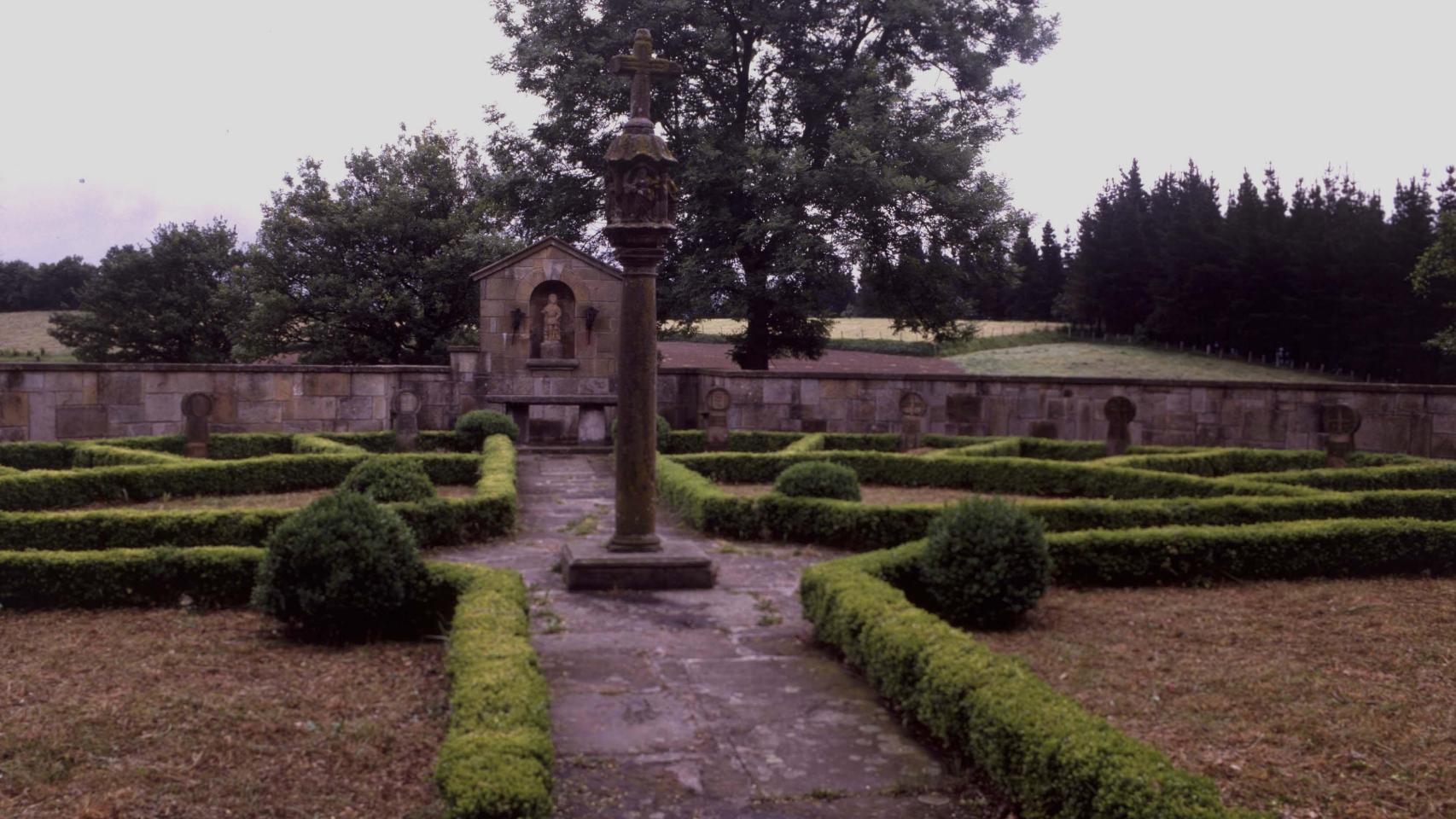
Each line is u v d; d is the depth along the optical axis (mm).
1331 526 8312
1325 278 49094
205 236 40188
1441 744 4590
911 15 24062
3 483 10297
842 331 54562
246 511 8656
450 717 4453
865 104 22891
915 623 5367
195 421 14148
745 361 27297
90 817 3762
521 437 19047
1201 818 3188
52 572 6820
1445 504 10039
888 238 24344
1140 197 75750
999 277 26250
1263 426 18297
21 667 5500
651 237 7934
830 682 5703
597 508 11930
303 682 5395
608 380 19078
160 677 5398
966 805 4164
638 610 7250
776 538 9930
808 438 16203
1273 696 5230
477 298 29766
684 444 17641
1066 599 7539
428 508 9203
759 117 26219
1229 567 8094
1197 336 55375
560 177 25859
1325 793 4070
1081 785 3605
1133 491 12125
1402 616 6930
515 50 24750
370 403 18266
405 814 3877
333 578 6039
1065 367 47469
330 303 28547
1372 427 17625
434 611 6445
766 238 24250
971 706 4348
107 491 11070
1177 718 4902
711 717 5129
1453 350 37344
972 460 13430
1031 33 25125
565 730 4914
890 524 9266
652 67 7965
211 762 4293
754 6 23922
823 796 4227
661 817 4016
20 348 51688
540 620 6930
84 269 66938
